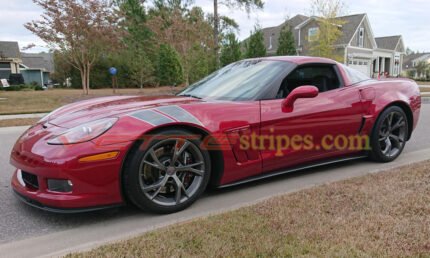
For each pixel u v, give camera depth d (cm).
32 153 228
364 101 346
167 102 278
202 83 359
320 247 183
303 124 303
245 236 196
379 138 366
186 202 257
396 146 388
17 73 3334
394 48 3562
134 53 2402
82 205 221
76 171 216
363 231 200
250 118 276
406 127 394
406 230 200
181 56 1994
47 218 247
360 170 352
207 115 262
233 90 310
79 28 1441
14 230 228
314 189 273
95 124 232
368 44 3103
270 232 201
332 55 2383
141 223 237
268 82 303
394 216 219
